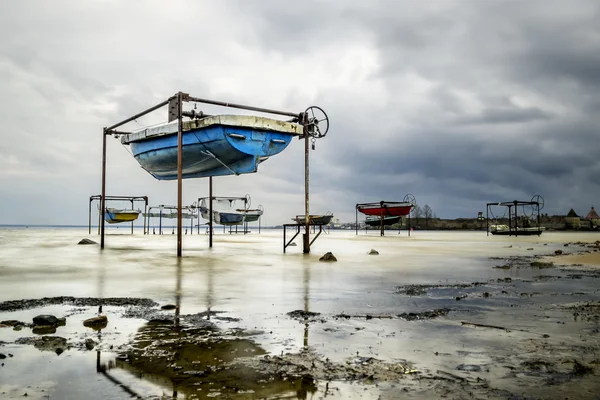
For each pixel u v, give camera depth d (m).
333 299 5.99
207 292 6.56
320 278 8.37
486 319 4.74
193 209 47.59
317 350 3.52
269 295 6.30
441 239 32.56
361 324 4.48
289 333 4.08
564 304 5.68
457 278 8.52
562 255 15.47
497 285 7.52
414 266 10.99
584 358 3.33
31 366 3.09
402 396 2.58
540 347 3.62
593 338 3.92
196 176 19.16
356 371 3.02
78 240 26.84
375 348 3.59
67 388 2.68
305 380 2.84
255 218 44.50
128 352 3.44
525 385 2.76
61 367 3.07
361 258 13.57
